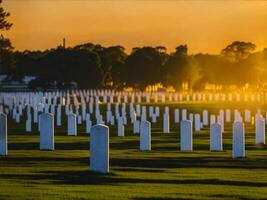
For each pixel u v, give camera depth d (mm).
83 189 26578
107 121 70938
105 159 31094
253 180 29578
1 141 39219
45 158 37812
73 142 49000
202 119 75688
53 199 24359
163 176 30562
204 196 25453
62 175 30391
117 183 28359
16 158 37719
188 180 29391
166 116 59531
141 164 35438
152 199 24750
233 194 25922
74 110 91375
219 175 31109
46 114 42719
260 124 48344
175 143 48906
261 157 39125
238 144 38875
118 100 120625
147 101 125000
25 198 24484
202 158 38312
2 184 27625
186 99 132375
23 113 87750
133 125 64125
